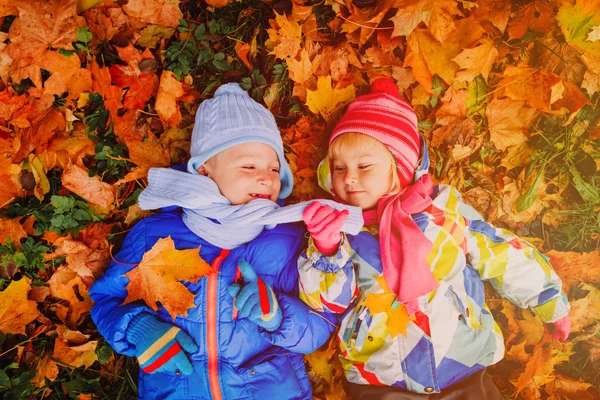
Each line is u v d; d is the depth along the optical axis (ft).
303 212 5.32
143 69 6.73
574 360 6.81
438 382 5.59
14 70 6.13
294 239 6.23
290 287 6.07
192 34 6.97
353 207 5.70
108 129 6.67
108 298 5.98
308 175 7.05
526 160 7.06
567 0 6.35
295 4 7.02
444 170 7.01
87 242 6.59
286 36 6.81
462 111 6.89
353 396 5.96
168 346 5.43
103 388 6.66
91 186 6.53
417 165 6.19
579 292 6.75
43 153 6.37
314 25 7.04
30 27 6.08
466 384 5.69
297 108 7.14
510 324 6.89
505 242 5.99
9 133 6.22
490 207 7.11
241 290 5.47
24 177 6.37
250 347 5.75
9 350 6.23
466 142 6.99
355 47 7.09
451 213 5.95
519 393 6.59
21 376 6.16
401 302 5.60
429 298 5.68
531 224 7.13
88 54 6.44
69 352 6.44
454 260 5.81
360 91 7.01
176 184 5.98
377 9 6.70
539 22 6.55
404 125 5.95
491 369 6.89
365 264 5.86
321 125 7.05
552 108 6.76
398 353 5.65
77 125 6.61
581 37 6.38
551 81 6.48
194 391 5.60
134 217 6.74
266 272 6.02
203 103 6.36
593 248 7.01
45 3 6.10
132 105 6.72
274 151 6.16
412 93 6.99
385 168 5.85
